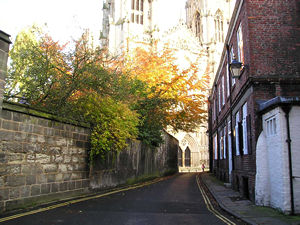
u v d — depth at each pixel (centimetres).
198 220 753
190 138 6094
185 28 6188
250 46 1128
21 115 901
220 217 809
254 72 1110
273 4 1156
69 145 1157
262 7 1156
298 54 1118
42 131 997
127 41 5566
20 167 886
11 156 853
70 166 1159
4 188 819
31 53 1262
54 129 1064
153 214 820
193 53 6150
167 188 1645
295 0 1154
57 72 1284
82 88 1259
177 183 2047
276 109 915
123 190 1488
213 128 3050
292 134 887
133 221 714
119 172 1689
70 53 1285
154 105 2152
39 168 973
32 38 1373
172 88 2405
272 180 963
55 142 1067
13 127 866
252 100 1095
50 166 1032
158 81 2498
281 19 1145
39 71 1223
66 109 1178
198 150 6062
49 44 1306
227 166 1870
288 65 1110
